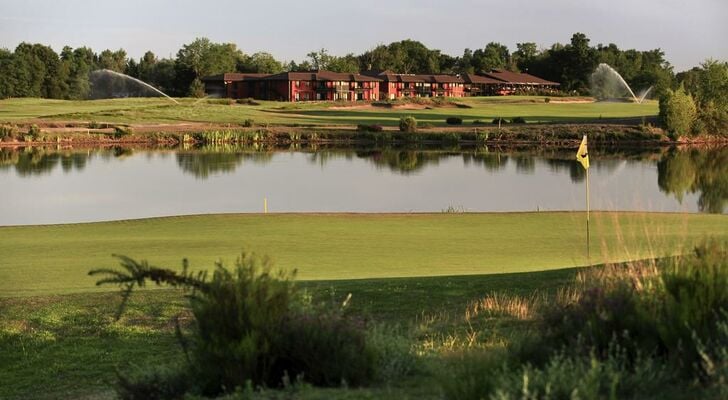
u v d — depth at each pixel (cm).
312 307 742
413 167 6222
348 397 587
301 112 11488
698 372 538
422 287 1288
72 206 4038
